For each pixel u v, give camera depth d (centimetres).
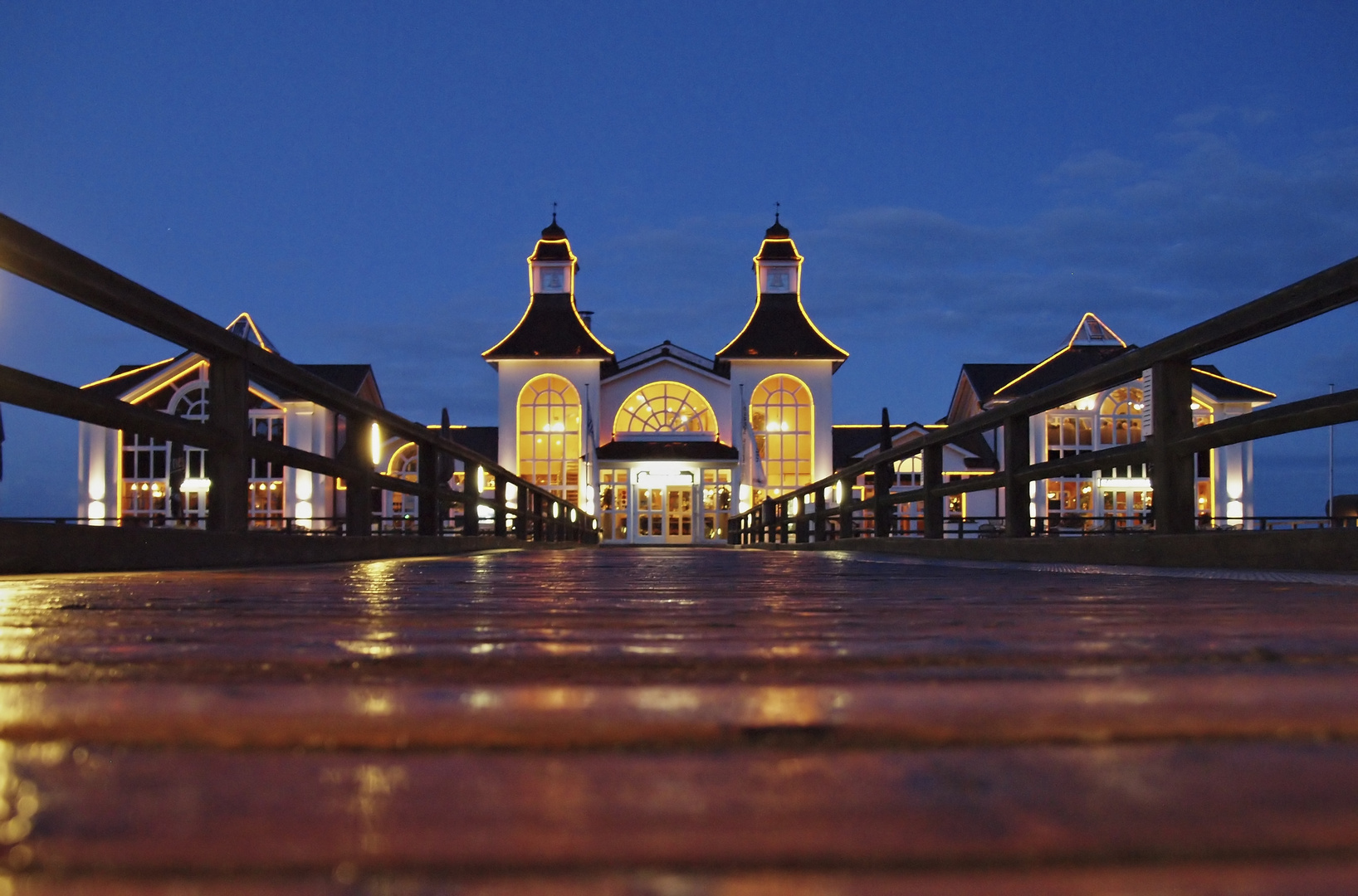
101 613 205
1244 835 55
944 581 393
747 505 3575
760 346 3678
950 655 133
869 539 1024
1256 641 149
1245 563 408
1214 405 3188
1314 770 69
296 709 89
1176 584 340
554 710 88
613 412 3759
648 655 134
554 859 51
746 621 193
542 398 3694
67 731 80
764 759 73
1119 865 50
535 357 3641
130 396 2983
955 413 4100
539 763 72
